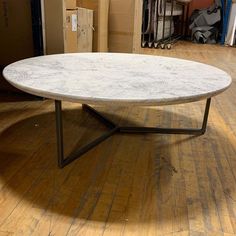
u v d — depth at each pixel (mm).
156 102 1056
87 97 1036
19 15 2182
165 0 5273
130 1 3113
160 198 1191
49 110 2102
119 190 1233
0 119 1917
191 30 6559
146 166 1431
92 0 2975
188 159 1513
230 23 5910
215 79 1367
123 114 2102
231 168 1442
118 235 991
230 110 2289
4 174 1315
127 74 1400
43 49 2236
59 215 1073
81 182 1278
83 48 2828
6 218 1049
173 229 1027
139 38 3504
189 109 2266
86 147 1536
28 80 1220
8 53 2316
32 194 1186
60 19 2188
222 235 1011
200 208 1141
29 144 1598
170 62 1742
